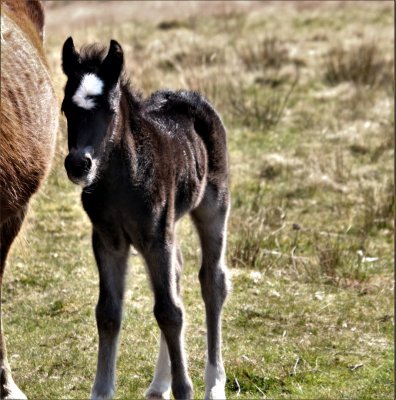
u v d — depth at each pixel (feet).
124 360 42.60
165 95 37.27
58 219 59.52
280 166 70.49
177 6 155.63
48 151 39.52
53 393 39.86
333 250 54.24
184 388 33.68
